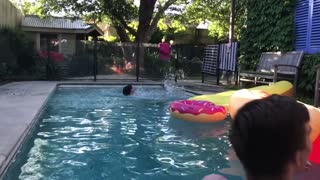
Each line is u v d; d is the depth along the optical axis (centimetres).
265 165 105
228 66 1452
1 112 741
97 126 723
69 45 1594
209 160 514
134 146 584
